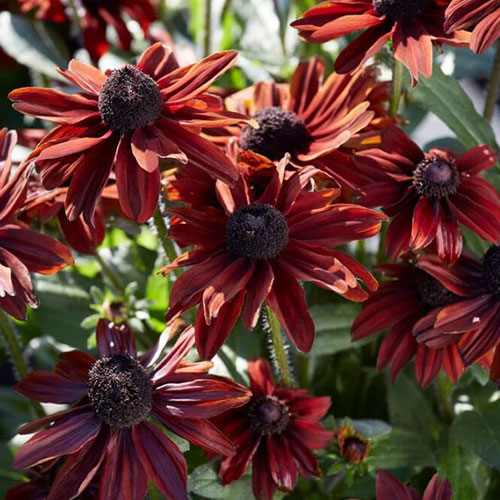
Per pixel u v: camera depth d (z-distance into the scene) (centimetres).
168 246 56
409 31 55
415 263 57
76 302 66
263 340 65
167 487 51
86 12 74
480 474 64
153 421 56
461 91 62
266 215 53
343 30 56
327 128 58
